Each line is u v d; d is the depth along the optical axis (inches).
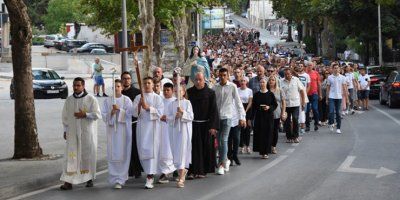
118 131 504.1
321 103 959.6
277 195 454.9
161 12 1243.2
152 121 501.4
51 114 1082.1
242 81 668.1
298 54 2783.0
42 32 4379.9
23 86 624.7
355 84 1145.4
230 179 526.9
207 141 532.4
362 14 2033.7
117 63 2714.1
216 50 2694.4
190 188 492.1
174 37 1473.9
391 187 478.6
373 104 1380.4
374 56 2245.3
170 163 507.2
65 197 469.7
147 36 951.0
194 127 530.3
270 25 5398.6
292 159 629.9
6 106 1240.2
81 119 503.8
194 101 530.6
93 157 508.4
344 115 1116.5
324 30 2588.6
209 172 537.6
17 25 613.3
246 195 457.7
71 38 3592.5
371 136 807.1
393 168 563.8
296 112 760.3
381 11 2031.3
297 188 480.1
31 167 575.5
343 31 2134.6
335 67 854.5
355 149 689.0
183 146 506.6
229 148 598.5
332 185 490.0
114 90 508.1
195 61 759.7
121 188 500.4
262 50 2947.8
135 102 507.5
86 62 2508.6
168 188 494.9
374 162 598.2
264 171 562.6
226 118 559.8
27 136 626.5
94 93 1512.1
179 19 1459.2
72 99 505.7
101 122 965.2
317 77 892.6
